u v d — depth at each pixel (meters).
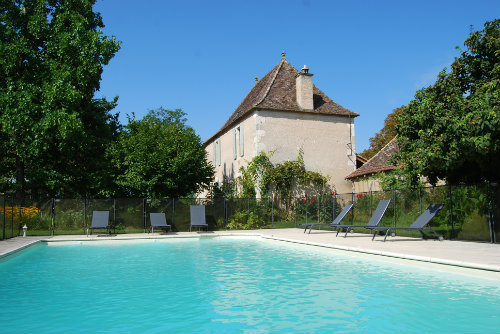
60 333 4.43
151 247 13.60
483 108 9.80
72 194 22.67
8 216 15.10
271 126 23.22
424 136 11.30
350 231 16.14
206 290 6.62
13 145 19.38
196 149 21.27
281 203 22.58
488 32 11.96
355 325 4.60
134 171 18.75
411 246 10.40
